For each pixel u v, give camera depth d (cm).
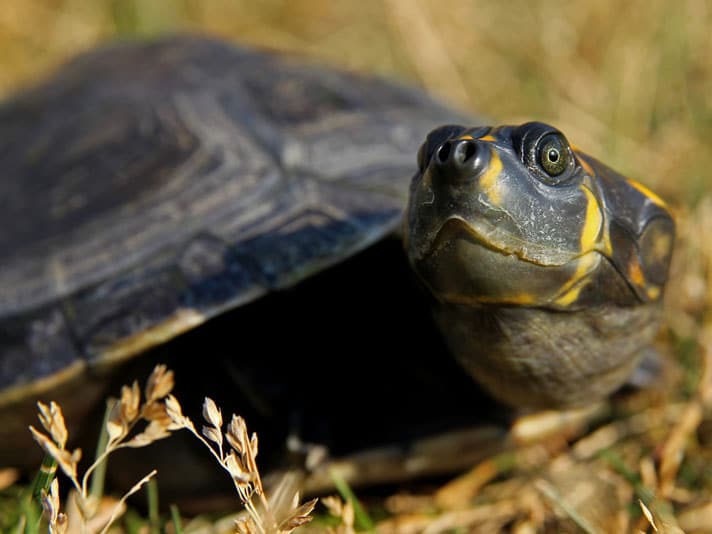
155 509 154
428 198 149
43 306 157
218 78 163
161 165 159
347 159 159
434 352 156
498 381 153
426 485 159
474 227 148
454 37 223
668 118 199
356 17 241
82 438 157
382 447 156
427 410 157
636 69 202
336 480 154
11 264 158
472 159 148
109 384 156
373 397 157
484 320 151
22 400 156
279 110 161
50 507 149
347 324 156
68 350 155
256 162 159
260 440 156
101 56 167
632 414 161
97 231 158
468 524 158
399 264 156
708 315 164
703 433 160
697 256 166
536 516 157
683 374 163
